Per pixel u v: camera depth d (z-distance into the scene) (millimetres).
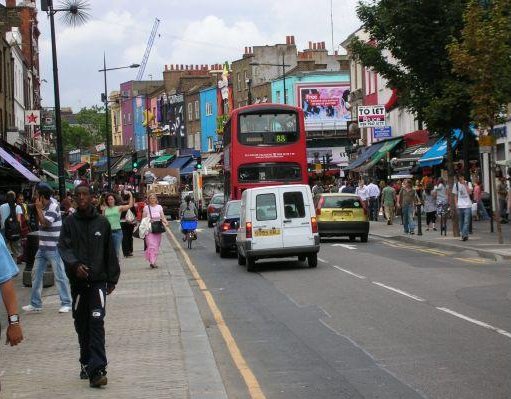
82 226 8516
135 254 27922
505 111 23844
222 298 16031
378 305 13898
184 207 30688
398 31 26047
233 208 26266
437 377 8547
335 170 68250
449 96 25250
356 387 8289
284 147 31938
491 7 24797
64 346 10797
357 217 29016
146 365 9352
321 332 11648
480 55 22266
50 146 65062
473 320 11992
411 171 43656
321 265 21391
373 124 47562
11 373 9148
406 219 30688
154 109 104125
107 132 48656
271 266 22172
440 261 21172
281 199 20891
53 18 23688
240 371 9289
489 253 21625
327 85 73062
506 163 34125
